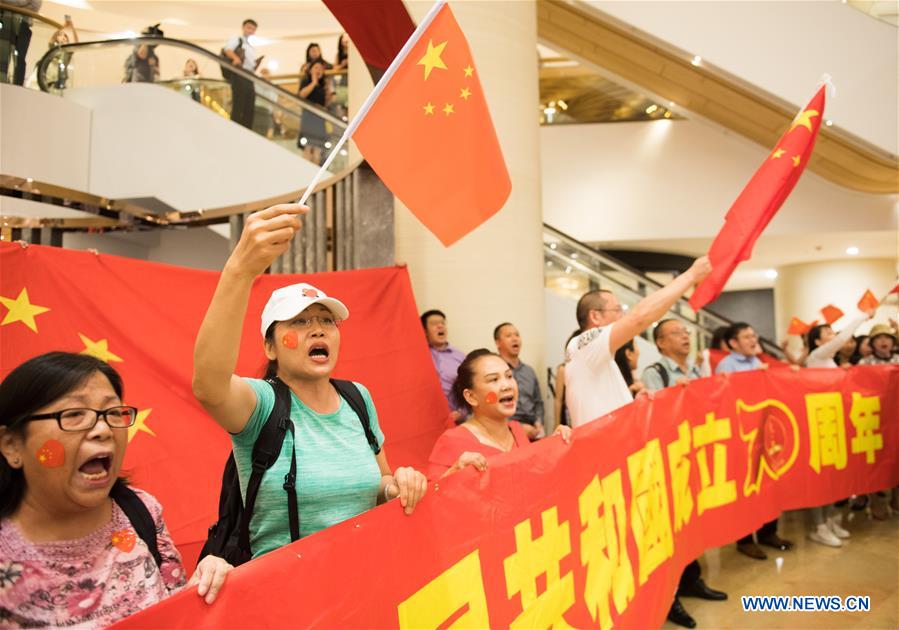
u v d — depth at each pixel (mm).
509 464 1856
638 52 8117
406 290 3492
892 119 6891
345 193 4125
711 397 3557
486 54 4297
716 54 6980
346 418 1662
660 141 9375
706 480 3459
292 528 1479
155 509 1388
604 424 2414
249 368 2910
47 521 1208
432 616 1516
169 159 6355
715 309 14961
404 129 1730
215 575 1104
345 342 3254
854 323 5316
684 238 9336
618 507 2463
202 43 11469
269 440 1495
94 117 6500
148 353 2600
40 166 6039
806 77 6965
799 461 4148
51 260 2482
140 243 7215
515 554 1811
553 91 9594
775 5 6984
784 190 3082
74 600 1180
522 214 4324
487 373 2316
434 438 3348
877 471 4559
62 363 1232
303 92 7863
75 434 1190
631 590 2463
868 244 10102
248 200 6164
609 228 9414
